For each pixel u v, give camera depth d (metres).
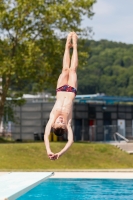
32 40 48.66
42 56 49.06
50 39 48.06
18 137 60.97
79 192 21.78
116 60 163.38
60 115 17.27
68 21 48.94
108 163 37.62
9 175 20.20
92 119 59.44
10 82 51.00
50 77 49.94
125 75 157.50
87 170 32.09
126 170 32.28
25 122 60.56
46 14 46.88
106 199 19.75
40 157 36.97
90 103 59.38
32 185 16.55
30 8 46.53
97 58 164.00
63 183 24.66
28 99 69.81
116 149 41.09
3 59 47.19
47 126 17.06
